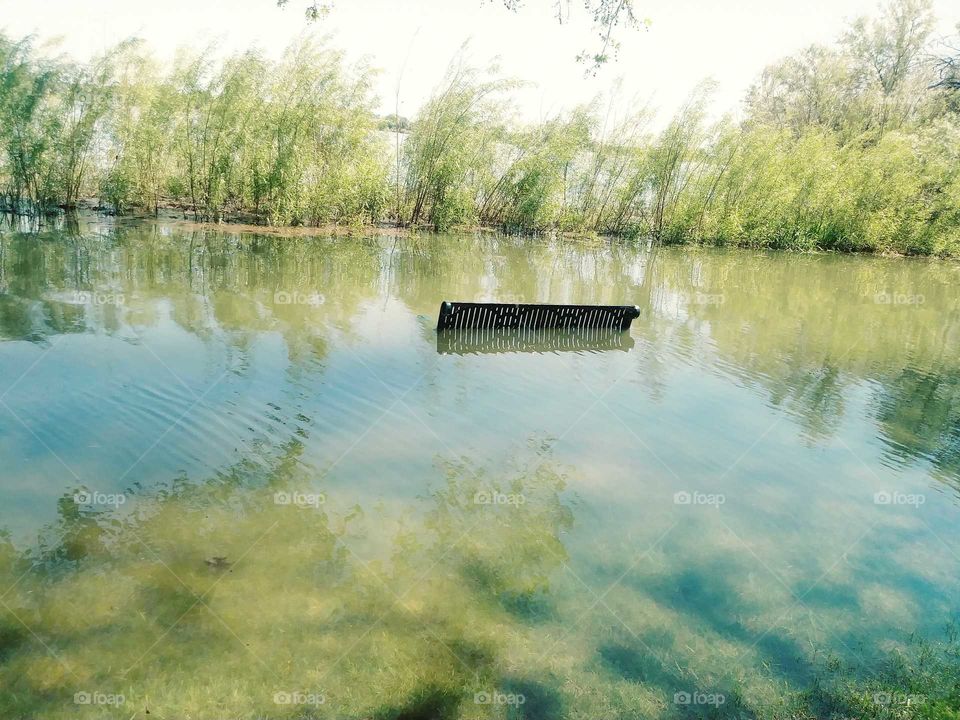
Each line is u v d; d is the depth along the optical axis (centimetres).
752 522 618
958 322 1526
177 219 2084
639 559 553
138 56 1980
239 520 562
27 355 864
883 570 560
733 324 1344
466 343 1083
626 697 414
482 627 462
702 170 2619
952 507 667
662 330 1261
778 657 458
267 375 862
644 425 812
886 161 2828
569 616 480
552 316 1180
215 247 1712
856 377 1050
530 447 733
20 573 480
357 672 416
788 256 2558
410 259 1805
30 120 1880
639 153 2598
